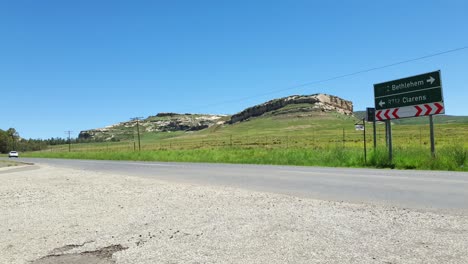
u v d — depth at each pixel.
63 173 24.08
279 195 10.51
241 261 4.93
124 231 6.78
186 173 21.00
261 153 35.34
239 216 7.67
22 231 7.06
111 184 15.35
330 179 14.61
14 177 22.19
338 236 5.92
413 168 19.09
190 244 5.79
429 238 5.65
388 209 7.91
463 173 15.20
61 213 8.79
